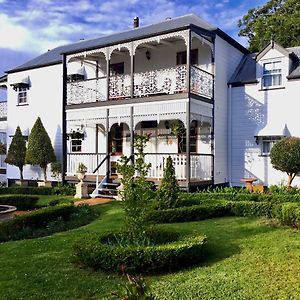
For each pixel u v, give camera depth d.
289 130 17.73
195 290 5.83
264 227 10.05
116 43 18.55
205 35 17.80
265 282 6.05
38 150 22.39
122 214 12.67
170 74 18.55
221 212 12.05
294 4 32.84
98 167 18.75
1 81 28.52
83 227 11.22
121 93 19.25
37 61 26.61
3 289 6.17
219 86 18.97
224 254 7.75
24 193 20.78
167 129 20.11
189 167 16.09
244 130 19.09
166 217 11.30
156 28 21.86
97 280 6.49
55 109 24.39
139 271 6.78
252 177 18.69
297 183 17.20
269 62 18.42
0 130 28.61
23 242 9.50
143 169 8.09
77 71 23.20
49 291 6.05
